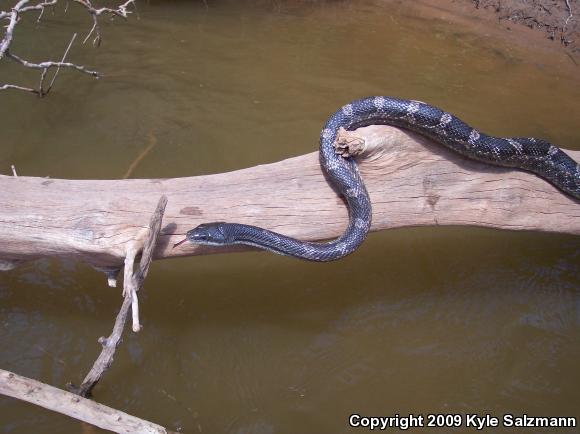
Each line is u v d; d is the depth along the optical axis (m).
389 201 0.91
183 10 1.86
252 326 0.97
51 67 1.44
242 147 1.25
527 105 1.40
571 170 0.93
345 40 1.69
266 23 1.79
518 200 0.94
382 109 0.91
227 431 0.86
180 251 0.87
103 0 1.87
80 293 1.00
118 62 1.49
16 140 1.24
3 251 0.85
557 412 0.89
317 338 0.97
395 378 0.93
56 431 0.84
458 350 0.96
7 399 0.87
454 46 1.68
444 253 1.10
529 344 0.97
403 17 1.88
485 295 1.04
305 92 1.41
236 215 0.88
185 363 0.93
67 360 0.91
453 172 0.92
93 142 1.25
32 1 1.76
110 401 0.88
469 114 1.35
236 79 1.45
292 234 0.89
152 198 0.87
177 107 1.35
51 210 0.85
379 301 1.02
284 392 0.90
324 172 0.90
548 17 1.80
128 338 0.94
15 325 0.95
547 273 1.08
